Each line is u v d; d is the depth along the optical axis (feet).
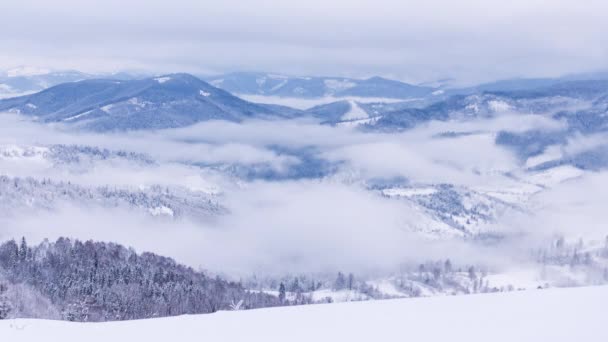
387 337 57.06
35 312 298.56
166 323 68.54
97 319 361.30
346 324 63.21
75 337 62.59
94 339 61.62
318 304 78.48
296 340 57.88
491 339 53.93
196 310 442.09
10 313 209.05
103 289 415.03
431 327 59.67
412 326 60.70
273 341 57.72
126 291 425.69
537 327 56.95
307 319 67.15
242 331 62.34
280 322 66.08
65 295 387.75
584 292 75.77
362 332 59.41
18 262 437.99
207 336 61.21
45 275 427.74
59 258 462.19
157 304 421.59
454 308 69.00
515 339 53.31
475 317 63.16
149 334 62.95
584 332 54.24
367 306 73.61
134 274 468.75
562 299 71.00
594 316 60.29
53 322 70.13
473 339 54.39
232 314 72.54
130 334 63.26
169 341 59.82
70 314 320.09
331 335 58.85
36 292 356.38
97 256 482.69
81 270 445.37
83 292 398.42
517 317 61.87
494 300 72.64
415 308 70.44
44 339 61.82
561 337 53.01
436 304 72.38
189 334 62.44
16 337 62.85
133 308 398.62
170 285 470.39
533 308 66.08
